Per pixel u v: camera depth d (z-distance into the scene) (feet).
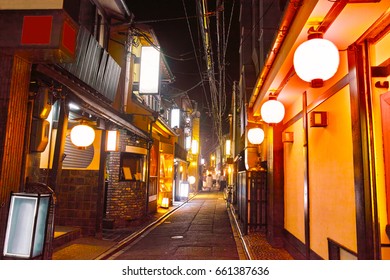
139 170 63.26
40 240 22.34
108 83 45.09
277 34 22.95
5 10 24.52
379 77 17.75
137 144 60.34
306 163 29.22
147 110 68.85
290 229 36.83
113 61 45.14
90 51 37.17
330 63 15.53
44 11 24.43
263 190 50.80
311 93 28.84
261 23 52.90
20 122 24.48
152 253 39.47
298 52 16.39
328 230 23.80
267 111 29.50
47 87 26.99
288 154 38.22
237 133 97.09
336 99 22.70
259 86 35.53
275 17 51.98
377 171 17.12
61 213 46.98
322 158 25.41
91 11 45.44
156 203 80.79
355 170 18.38
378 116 17.58
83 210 46.70
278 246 40.06
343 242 20.97
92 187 47.06
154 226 61.31
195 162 184.65
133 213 58.75
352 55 19.19
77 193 47.11
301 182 32.19
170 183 100.01
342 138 21.40
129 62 57.00
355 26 17.22
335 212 22.44
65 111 30.04
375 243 16.55
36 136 26.81
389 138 16.55
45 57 25.13
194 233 53.88
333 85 23.06
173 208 92.32
